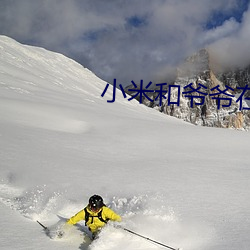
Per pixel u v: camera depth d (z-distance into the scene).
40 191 8.43
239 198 8.50
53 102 38.66
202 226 6.25
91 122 27.80
